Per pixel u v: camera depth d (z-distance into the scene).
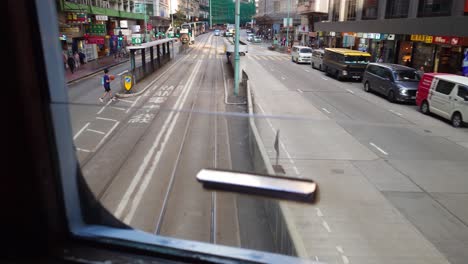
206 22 127.19
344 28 33.00
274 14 69.31
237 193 1.37
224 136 9.52
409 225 5.13
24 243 1.37
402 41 24.33
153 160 7.63
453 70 19.16
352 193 6.04
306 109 12.95
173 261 1.40
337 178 6.76
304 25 52.16
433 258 4.46
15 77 1.22
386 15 26.03
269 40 71.88
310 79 22.39
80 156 7.05
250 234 4.69
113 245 1.45
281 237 4.09
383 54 26.94
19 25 1.22
